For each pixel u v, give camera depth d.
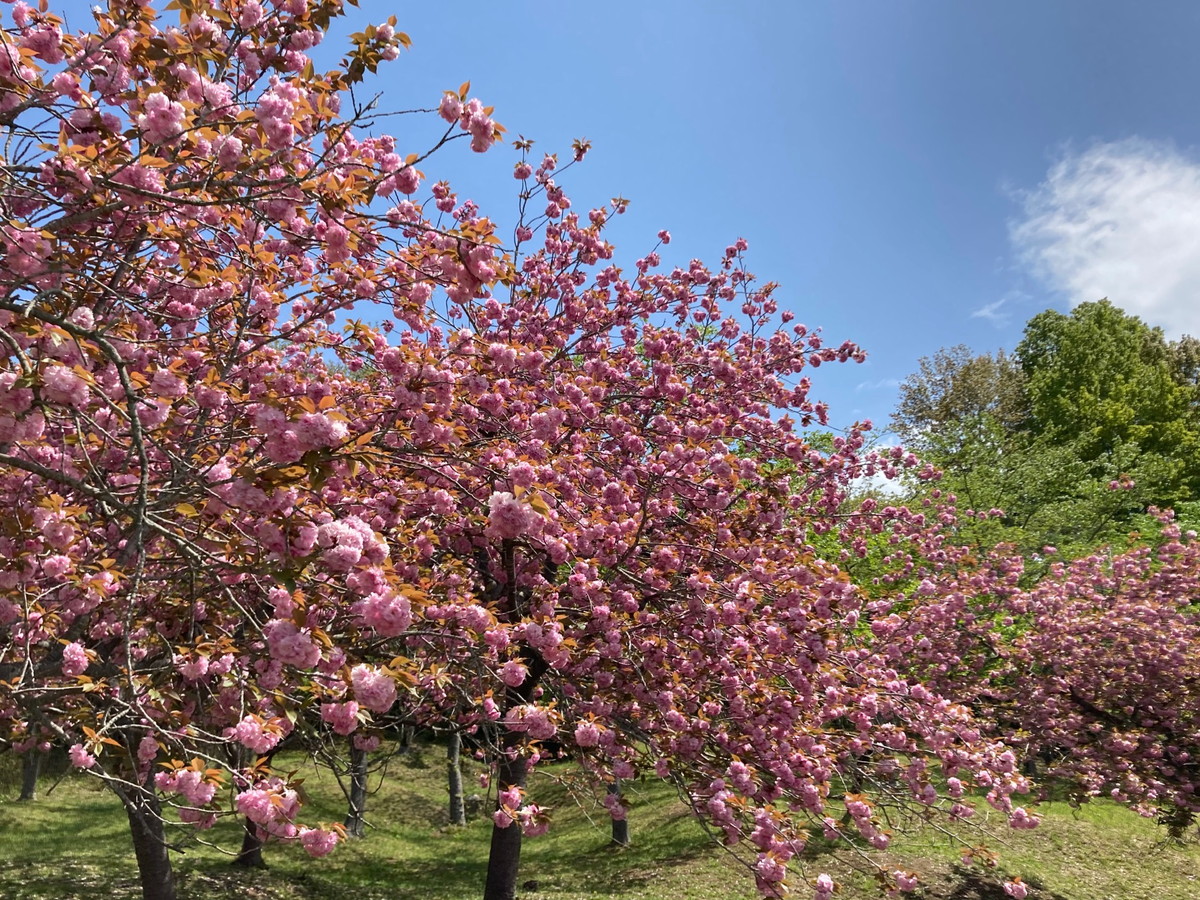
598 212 8.86
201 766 2.97
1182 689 9.98
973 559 11.46
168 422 3.31
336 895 11.05
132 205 3.20
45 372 2.66
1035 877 10.49
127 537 4.16
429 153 3.28
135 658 4.56
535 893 11.37
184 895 9.79
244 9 3.71
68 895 9.09
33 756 8.00
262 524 2.76
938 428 31.20
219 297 4.57
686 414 8.33
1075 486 21.20
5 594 3.32
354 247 3.75
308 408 2.62
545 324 8.58
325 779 17.02
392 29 3.55
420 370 4.02
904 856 10.72
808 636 6.12
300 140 3.62
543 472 5.34
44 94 3.13
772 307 10.32
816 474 9.21
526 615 7.05
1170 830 9.95
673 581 6.77
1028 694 10.87
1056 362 34.78
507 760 5.96
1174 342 37.59
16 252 3.09
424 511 6.32
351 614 3.39
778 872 4.65
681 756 6.01
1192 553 11.38
